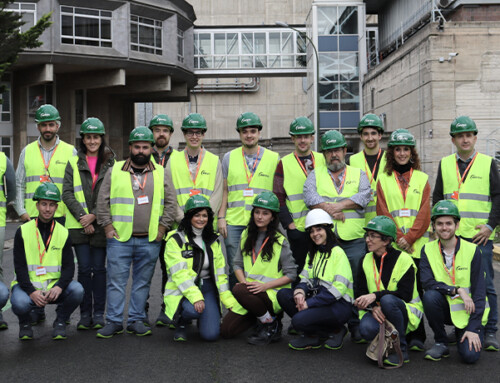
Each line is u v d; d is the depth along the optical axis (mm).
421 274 5555
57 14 30781
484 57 25625
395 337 4996
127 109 42000
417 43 27234
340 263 5637
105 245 6465
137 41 33656
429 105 25938
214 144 36500
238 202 6852
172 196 6367
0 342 5832
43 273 5957
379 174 6453
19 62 30781
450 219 5371
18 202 6922
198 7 54438
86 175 6559
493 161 6082
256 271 5984
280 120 55062
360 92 36906
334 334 5699
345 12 37062
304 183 6438
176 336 5906
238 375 4789
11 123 34750
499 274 9953
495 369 4961
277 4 54375
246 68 41812
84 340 5910
